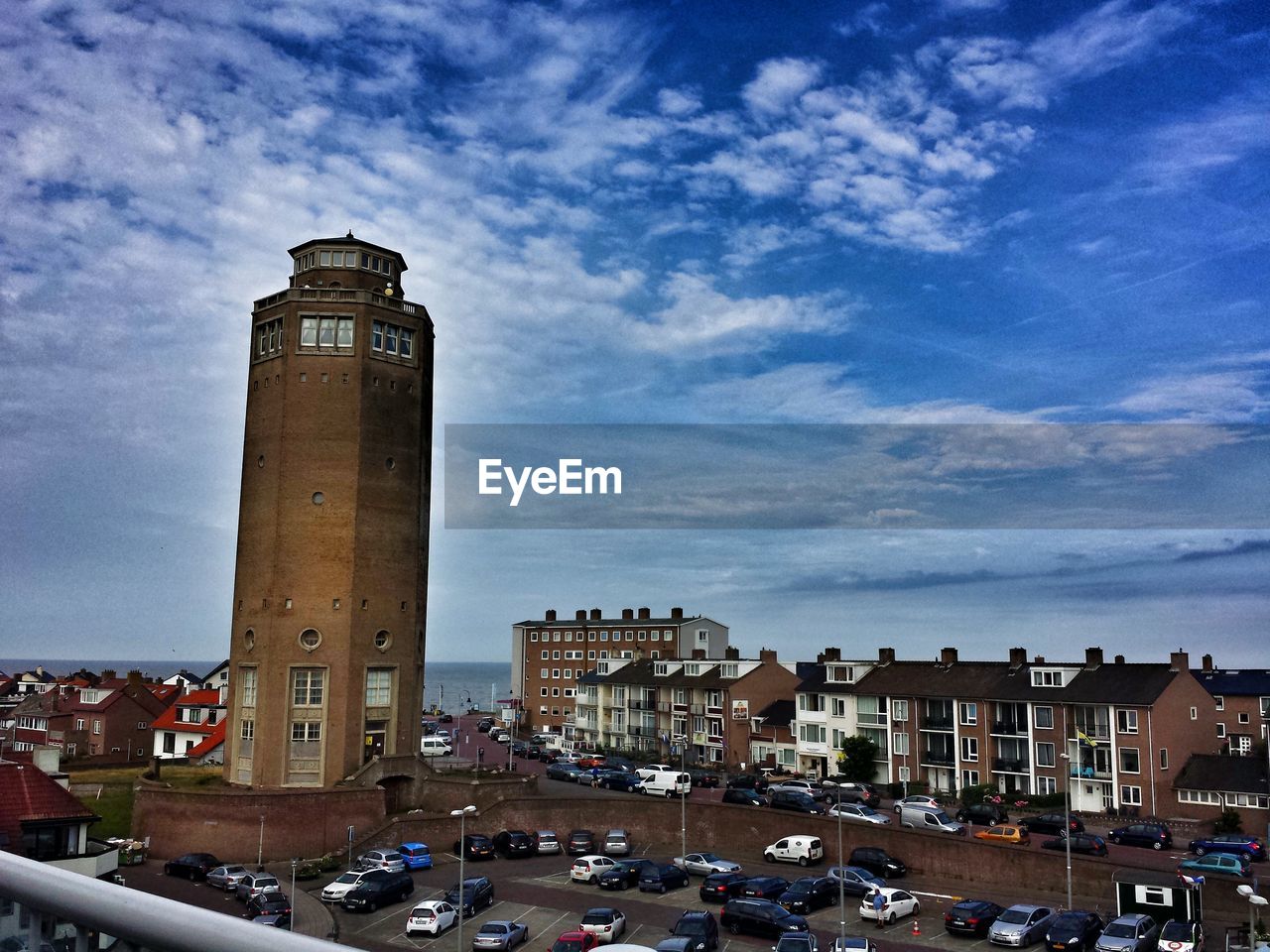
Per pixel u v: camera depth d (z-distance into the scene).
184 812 69.94
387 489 80.94
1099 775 84.88
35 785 49.97
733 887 59.22
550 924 55.31
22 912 5.42
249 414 83.12
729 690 116.44
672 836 74.06
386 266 85.62
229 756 78.50
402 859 65.94
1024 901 59.00
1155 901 52.09
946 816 71.94
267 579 78.12
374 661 78.75
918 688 99.62
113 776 88.38
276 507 78.88
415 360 84.12
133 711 110.50
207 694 109.31
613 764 105.69
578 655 161.75
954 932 52.66
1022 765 90.56
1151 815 81.44
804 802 75.75
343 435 79.69
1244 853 64.38
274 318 81.81
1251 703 99.88
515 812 75.00
